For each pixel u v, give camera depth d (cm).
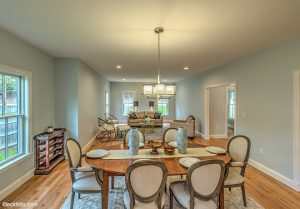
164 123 1066
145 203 172
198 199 179
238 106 441
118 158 225
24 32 267
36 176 332
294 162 289
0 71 265
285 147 307
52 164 369
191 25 240
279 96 318
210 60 449
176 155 238
